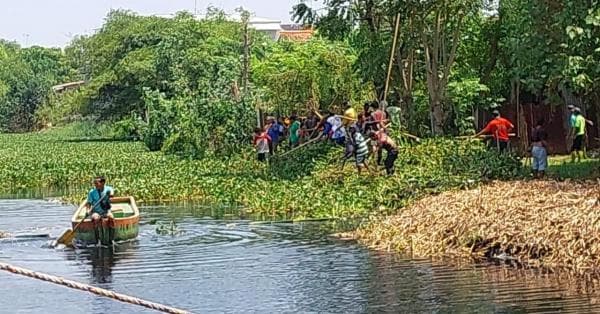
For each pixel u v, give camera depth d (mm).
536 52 25688
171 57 73062
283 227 23281
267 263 18062
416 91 42688
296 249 19672
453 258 17891
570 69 24469
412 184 25938
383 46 39438
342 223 23625
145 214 26828
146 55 77188
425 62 39781
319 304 14352
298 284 15930
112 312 14055
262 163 38250
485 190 21672
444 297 14523
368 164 30578
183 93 62219
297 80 47062
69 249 20516
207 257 18953
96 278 16969
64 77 139625
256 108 47062
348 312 13773
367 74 40219
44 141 80500
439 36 39219
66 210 28422
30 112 117688
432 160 31094
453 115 40719
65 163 46312
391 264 17500
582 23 24344
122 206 23812
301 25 40844
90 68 101750
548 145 38062
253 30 72875
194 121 48094
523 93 40719
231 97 50250
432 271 16641
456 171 28984
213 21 76625
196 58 67125
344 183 29125
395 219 20844
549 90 27141
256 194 28906
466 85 39594
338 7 39750
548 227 17312
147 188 32031
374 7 39094
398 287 15391
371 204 25641
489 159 29172
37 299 15062
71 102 87312
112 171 40969
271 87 47812
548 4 25250
